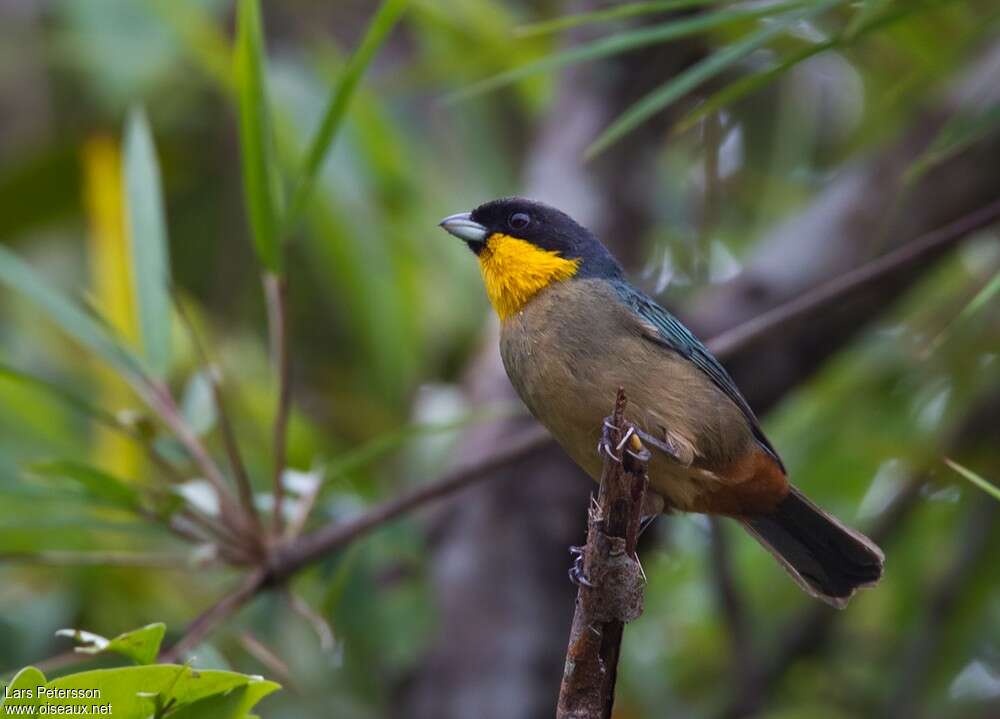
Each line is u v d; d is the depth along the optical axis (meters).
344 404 13.30
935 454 12.42
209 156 14.30
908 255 9.48
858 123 12.31
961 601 12.45
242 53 8.62
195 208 14.33
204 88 13.93
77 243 13.59
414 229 12.94
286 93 12.34
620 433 6.97
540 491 11.77
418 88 13.12
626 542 6.55
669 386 8.46
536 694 11.25
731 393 8.81
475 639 11.38
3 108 14.26
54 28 14.30
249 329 13.88
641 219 12.81
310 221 12.26
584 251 9.30
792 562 8.88
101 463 10.96
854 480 12.85
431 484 9.30
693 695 13.33
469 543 11.66
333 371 13.79
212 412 9.48
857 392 12.89
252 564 8.91
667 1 7.57
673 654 13.54
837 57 12.91
